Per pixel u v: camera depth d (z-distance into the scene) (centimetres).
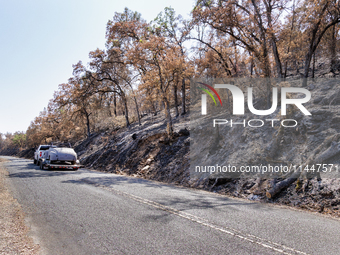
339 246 423
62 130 6103
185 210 657
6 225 509
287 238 458
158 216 599
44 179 1258
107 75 3959
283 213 665
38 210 654
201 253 391
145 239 454
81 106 4247
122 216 598
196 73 2489
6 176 1373
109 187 1024
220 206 723
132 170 1848
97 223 546
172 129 1941
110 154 2480
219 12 1848
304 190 809
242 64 2261
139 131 2728
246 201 847
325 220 600
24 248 409
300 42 1938
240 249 407
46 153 1977
